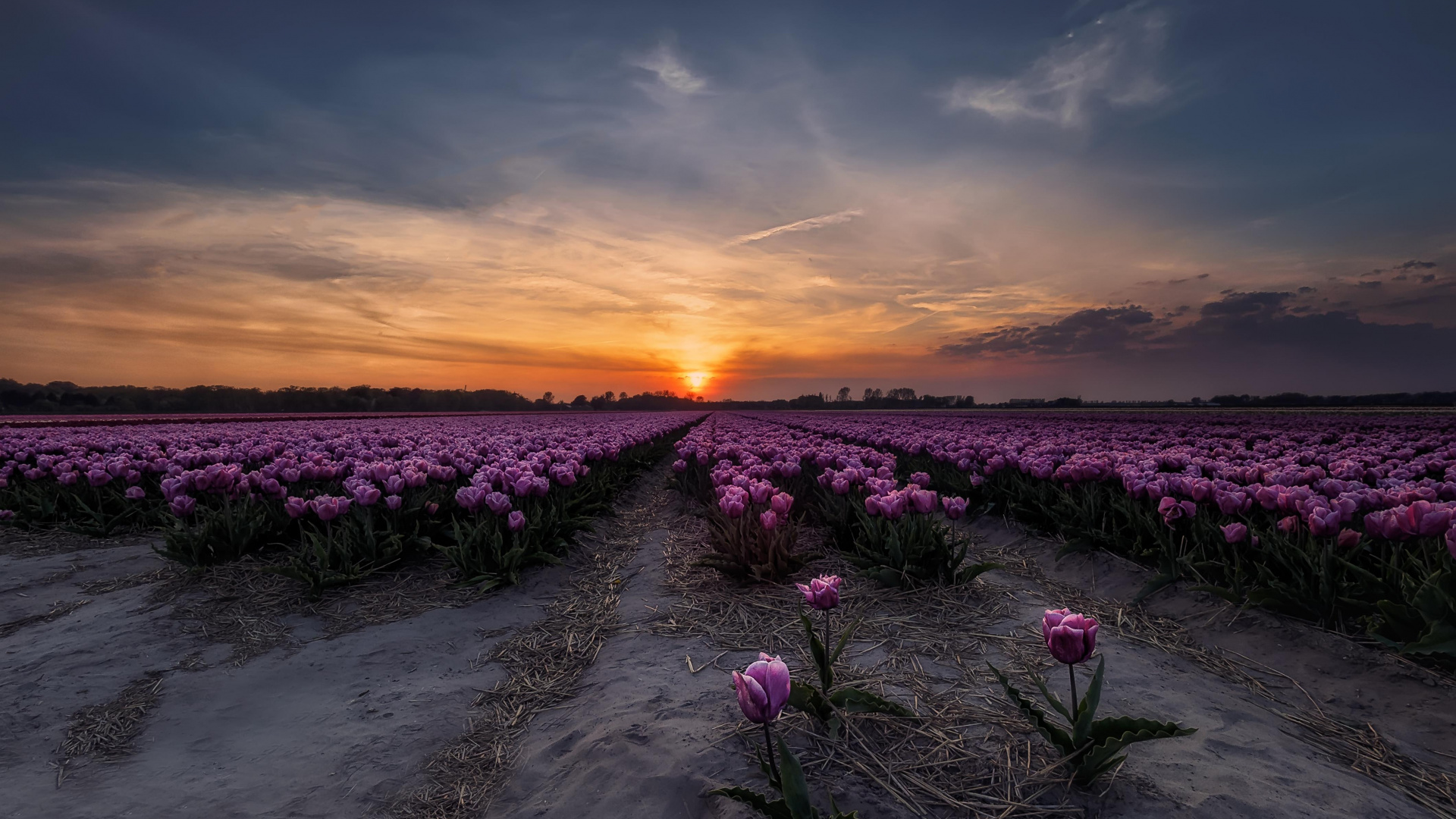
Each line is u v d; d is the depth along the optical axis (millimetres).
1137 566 6168
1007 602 5496
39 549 7934
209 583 6270
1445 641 3678
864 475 7891
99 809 3023
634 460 15758
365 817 2992
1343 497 5102
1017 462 9453
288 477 7980
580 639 5188
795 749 3125
